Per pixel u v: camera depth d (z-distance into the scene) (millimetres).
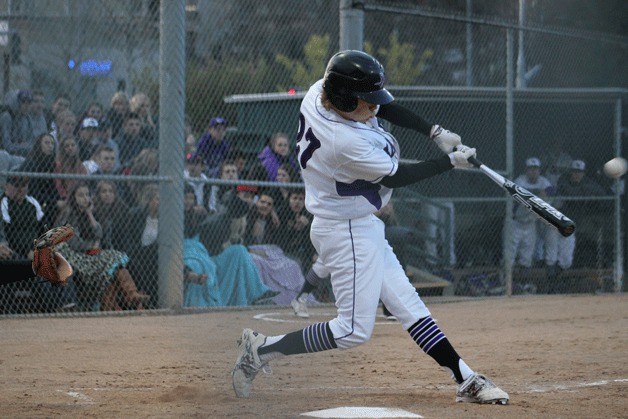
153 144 22562
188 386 11289
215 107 30094
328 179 9859
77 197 19906
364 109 9711
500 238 27062
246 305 22203
